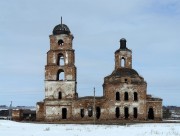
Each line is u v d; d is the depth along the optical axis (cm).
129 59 8456
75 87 8275
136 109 8025
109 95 8031
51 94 8181
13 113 8638
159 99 8150
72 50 8275
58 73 8356
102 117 7981
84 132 4212
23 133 4066
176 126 5784
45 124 6862
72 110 8088
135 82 8075
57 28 8375
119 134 3884
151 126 5772
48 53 8294
